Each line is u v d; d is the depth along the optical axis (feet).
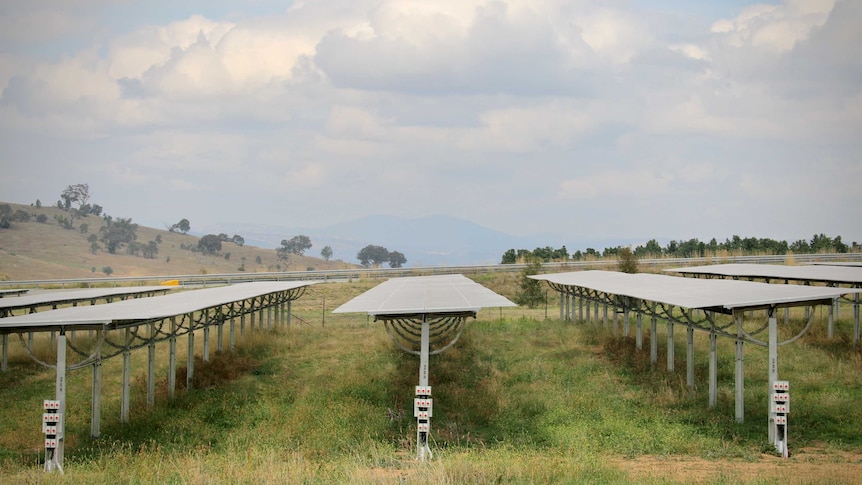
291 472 41.52
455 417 62.28
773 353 53.52
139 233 501.56
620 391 69.51
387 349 91.15
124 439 55.31
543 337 102.06
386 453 50.31
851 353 78.43
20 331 53.21
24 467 47.73
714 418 58.49
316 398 66.80
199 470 42.63
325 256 530.68
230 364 80.84
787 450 49.98
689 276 134.51
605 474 42.19
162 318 59.93
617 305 94.38
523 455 48.19
